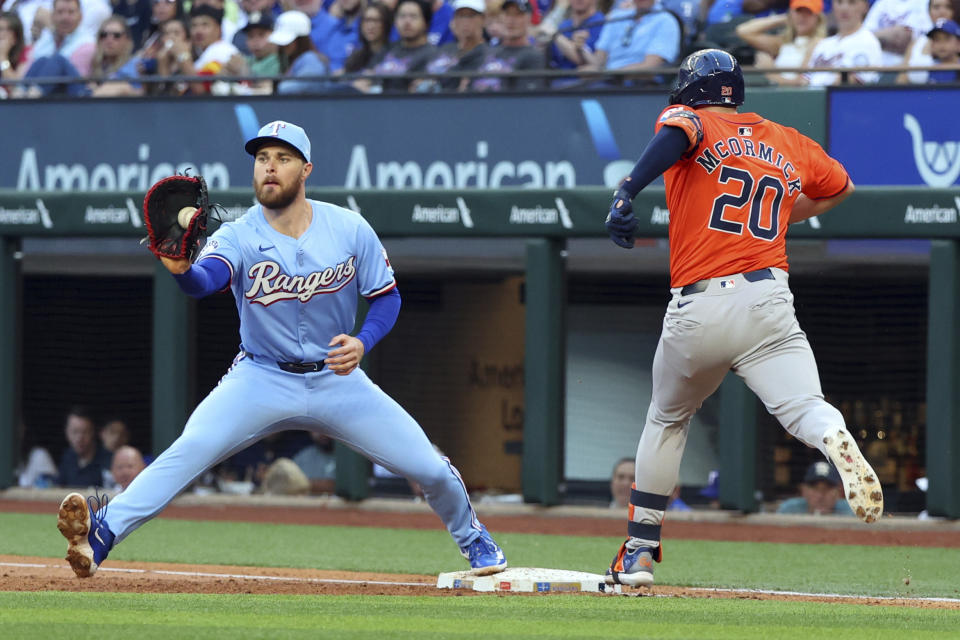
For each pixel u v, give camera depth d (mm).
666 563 28500
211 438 19359
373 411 19891
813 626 15195
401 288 44719
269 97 41500
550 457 37469
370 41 44062
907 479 38969
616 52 41000
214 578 24156
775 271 18047
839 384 40250
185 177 17609
